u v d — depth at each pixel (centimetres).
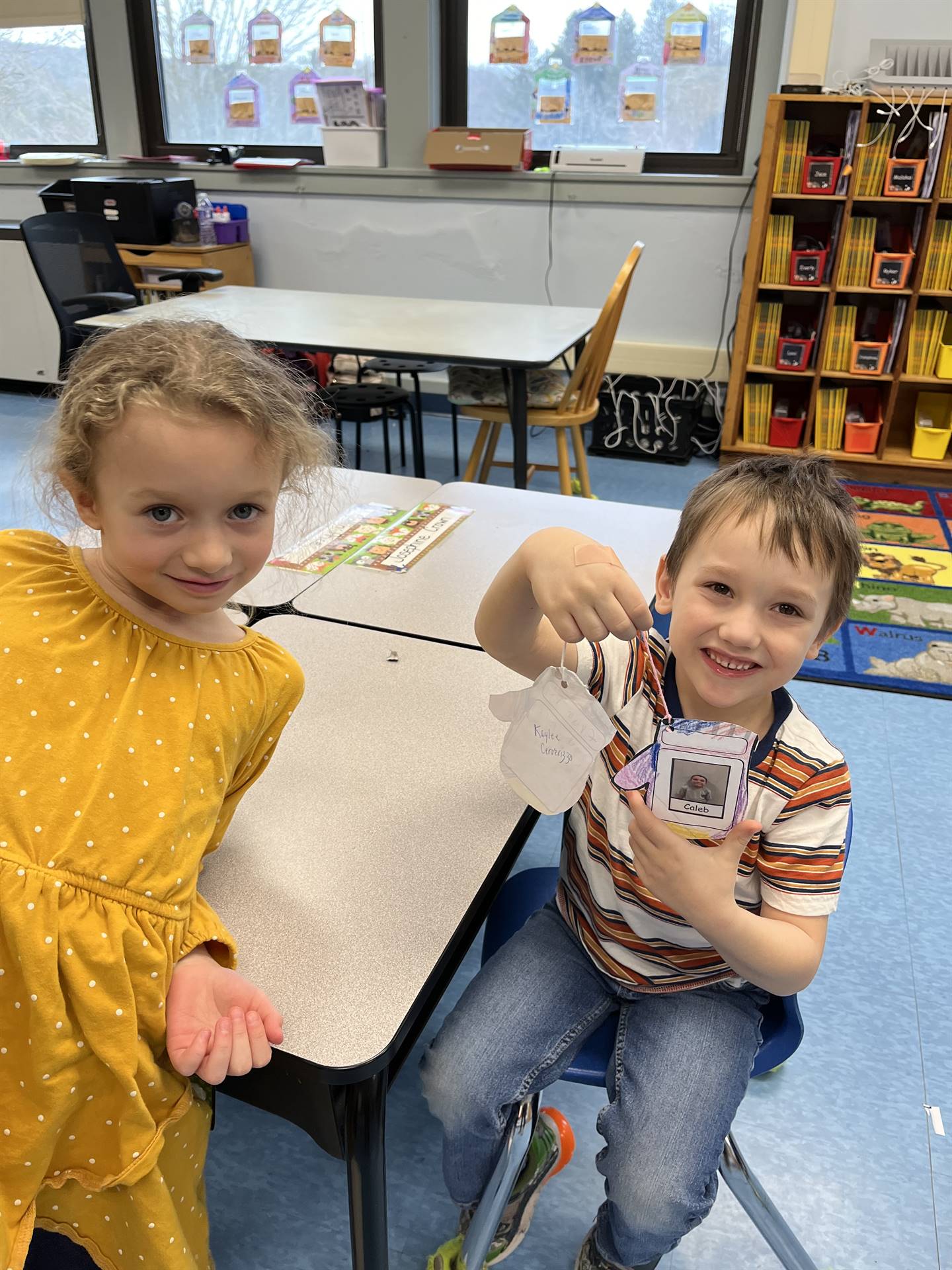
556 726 78
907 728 239
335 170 451
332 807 96
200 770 75
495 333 301
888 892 185
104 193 438
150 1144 69
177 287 430
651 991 98
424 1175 131
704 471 423
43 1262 98
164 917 70
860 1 366
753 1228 127
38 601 76
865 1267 122
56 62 496
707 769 76
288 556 154
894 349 389
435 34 428
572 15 416
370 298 369
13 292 477
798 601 83
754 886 91
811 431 410
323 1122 79
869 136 362
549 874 124
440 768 103
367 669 122
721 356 427
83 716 72
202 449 68
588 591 81
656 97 420
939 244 367
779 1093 146
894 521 361
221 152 474
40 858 66
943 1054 153
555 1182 132
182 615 81
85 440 69
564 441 324
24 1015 66
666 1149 88
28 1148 67
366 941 80
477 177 434
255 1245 122
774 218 381
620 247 430
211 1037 69
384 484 191
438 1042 97
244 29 461
